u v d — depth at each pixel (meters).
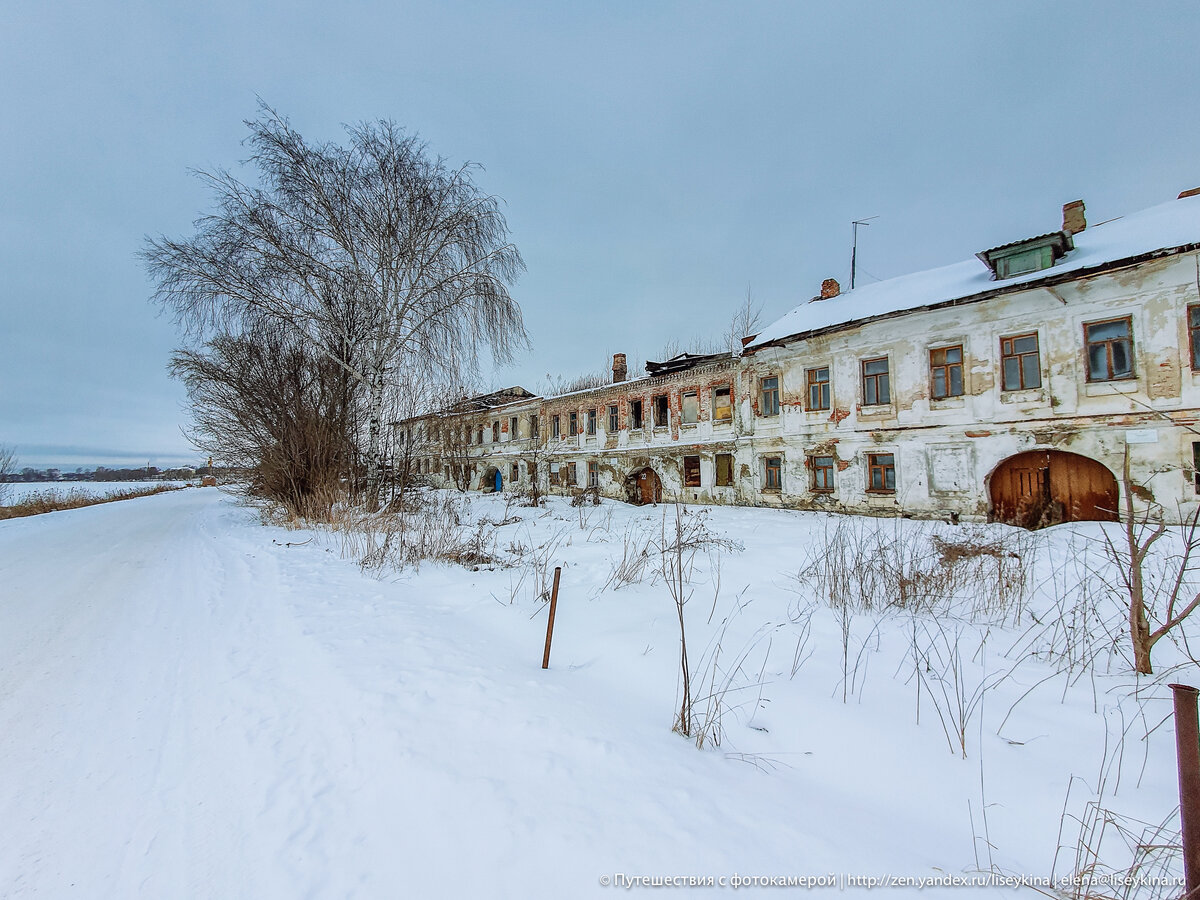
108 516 19.75
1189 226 11.26
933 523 12.82
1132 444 11.41
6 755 3.00
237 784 2.63
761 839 2.11
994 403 13.24
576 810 2.27
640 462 22.70
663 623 5.02
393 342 16.67
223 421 16.84
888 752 2.82
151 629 5.30
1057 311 12.39
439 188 16.81
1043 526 12.66
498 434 32.09
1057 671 3.84
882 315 14.84
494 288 17.12
